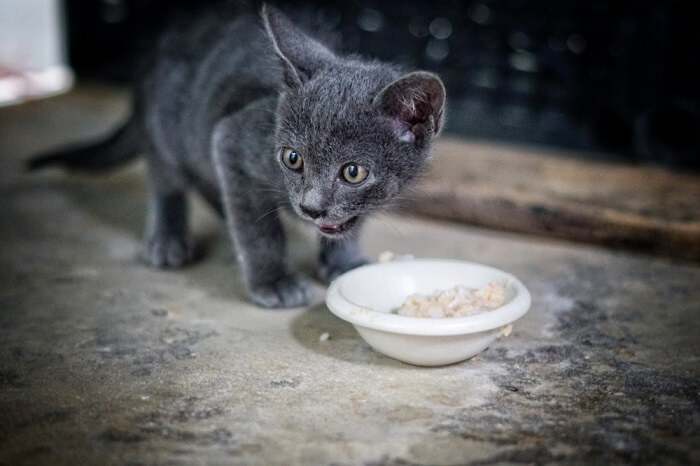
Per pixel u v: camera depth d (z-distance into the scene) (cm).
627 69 99
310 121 64
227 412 57
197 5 120
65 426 55
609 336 67
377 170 64
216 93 75
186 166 80
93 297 73
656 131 99
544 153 102
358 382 60
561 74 105
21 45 130
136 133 88
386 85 64
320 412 57
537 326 68
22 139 110
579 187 90
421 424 56
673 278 77
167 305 71
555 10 104
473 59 109
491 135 106
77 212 91
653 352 65
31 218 89
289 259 81
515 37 107
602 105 104
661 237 81
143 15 125
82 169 92
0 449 53
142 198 96
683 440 55
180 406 58
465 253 82
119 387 60
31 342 65
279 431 55
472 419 56
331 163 63
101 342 65
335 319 69
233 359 63
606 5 101
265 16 69
